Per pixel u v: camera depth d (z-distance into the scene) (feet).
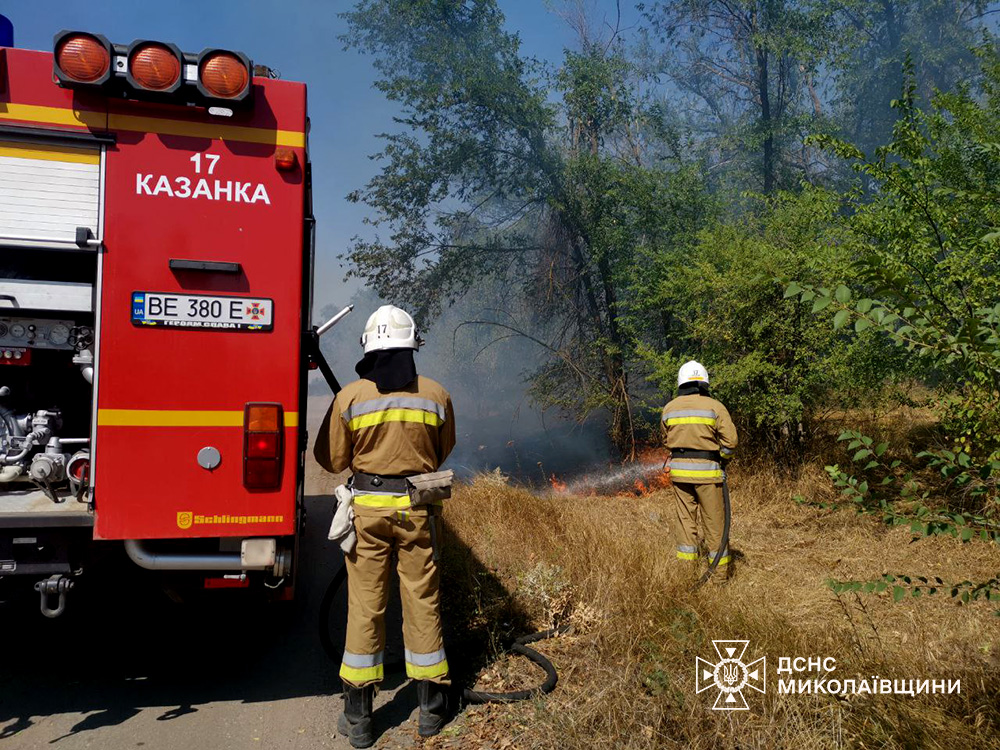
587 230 39.78
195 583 11.46
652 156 49.47
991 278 17.74
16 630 14.53
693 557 17.95
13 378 12.71
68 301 10.68
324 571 18.79
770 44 51.39
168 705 11.61
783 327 24.38
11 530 10.61
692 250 31.19
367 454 10.96
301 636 14.61
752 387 26.22
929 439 26.71
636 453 37.88
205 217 10.72
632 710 10.30
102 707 11.47
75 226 10.39
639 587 14.65
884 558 18.76
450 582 16.40
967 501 19.94
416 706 11.69
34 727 10.78
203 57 10.41
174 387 10.61
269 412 10.78
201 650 13.82
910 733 9.34
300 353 11.38
